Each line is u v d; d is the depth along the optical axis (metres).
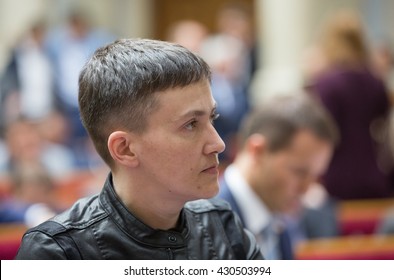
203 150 2.48
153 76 2.43
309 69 9.10
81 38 13.65
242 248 2.82
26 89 13.16
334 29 8.34
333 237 6.54
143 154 2.47
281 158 4.17
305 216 6.47
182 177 2.47
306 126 4.14
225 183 4.29
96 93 2.52
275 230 4.41
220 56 12.45
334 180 8.07
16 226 6.49
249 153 4.26
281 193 4.25
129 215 2.55
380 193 8.26
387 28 16.38
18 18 17.73
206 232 2.75
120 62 2.50
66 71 13.33
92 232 2.53
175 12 20.88
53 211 7.16
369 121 8.22
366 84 8.14
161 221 2.60
